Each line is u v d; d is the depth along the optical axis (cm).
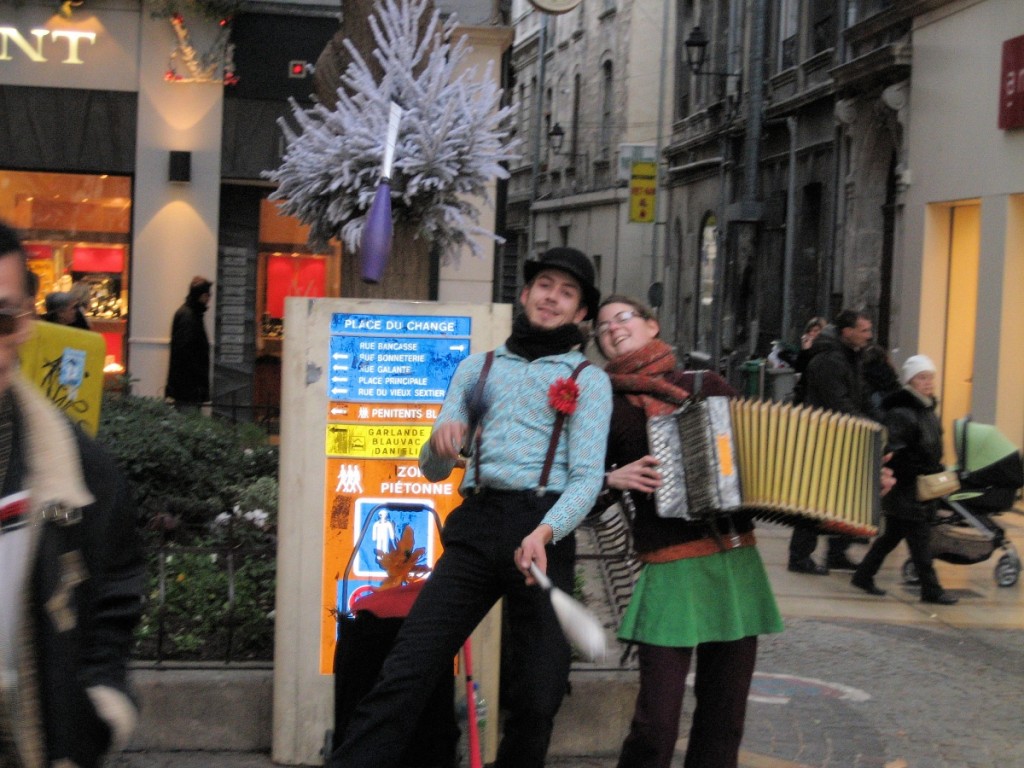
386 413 528
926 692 718
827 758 596
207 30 1461
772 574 1045
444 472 453
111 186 1494
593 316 468
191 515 822
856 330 1020
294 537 525
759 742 616
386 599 491
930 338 1702
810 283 2316
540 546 411
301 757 528
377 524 528
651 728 438
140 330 1488
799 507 436
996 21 1517
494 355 453
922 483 945
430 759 486
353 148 541
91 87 1473
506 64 1425
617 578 633
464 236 571
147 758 538
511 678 436
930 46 1698
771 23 2561
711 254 3070
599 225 3853
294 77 1487
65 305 1048
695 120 3175
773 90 2514
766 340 2542
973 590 1009
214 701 548
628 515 478
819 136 2259
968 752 613
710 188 3052
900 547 1205
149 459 844
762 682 726
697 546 448
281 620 527
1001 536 1021
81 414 541
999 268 1492
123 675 247
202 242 1491
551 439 435
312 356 523
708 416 436
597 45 3878
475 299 1274
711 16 3064
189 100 1479
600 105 3844
